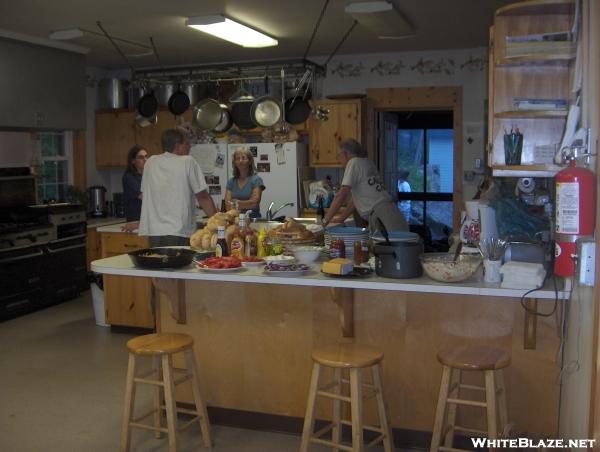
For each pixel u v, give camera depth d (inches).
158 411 131.0
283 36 227.9
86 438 133.0
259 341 133.4
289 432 133.6
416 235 130.8
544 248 111.2
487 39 238.4
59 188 287.9
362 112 265.0
